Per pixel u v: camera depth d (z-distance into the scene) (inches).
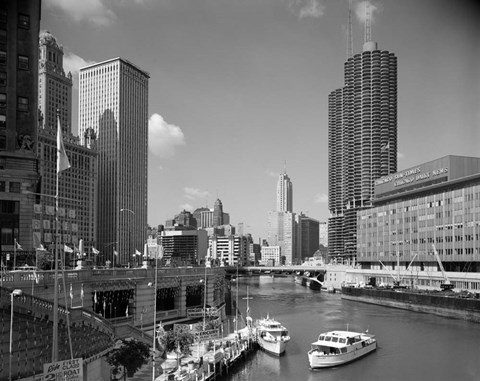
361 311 6422.2
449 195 7465.6
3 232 3919.8
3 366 1886.1
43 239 4382.4
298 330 4778.5
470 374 3161.9
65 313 2183.8
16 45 4345.5
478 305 5374.0
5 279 2498.8
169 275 4399.6
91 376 2267.5
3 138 4200.3
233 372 3171.8
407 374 3159.5
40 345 2036.2
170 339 2955.2
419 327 4955.7
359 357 3582.7
